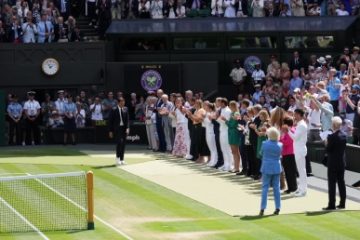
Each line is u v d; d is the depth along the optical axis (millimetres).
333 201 39781
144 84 69188
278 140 39781
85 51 70625
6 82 69875
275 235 35281
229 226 37125
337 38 69562
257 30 70312
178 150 57438
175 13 72625
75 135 66812
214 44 71188
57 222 38406
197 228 36906
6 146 66125
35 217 39375
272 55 70062
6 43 69812
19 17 70688
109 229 37125
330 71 57531
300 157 42906
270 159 38906
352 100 55281
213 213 39781
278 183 39219
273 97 61906
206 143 54094
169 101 63812
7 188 45719
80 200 42906
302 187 43219
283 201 41875
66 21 72812
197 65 69188
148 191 45219
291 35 70250
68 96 67188
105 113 67062
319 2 72125
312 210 39812
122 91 69812
